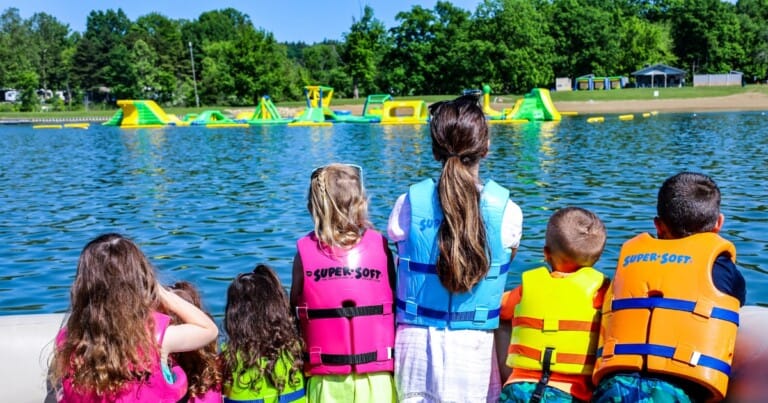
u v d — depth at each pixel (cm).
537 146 2075
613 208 975
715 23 9088
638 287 235
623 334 232
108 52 9406
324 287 267
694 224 242
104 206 1118
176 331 251
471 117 254
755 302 547
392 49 7800
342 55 8212
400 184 1300
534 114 3641
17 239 862
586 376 250
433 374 256
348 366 268
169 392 247
